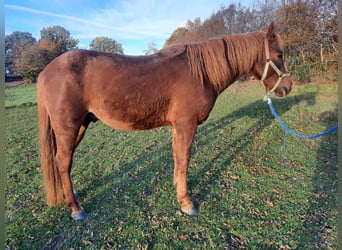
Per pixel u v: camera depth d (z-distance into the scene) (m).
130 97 1.91
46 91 1.89
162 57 2.03
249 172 2.89
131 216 2.14
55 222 2.09
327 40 7.96
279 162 3.13
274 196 2.39
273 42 2.29
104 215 2.16
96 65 1.87
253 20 11.77
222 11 13.38
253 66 2.35
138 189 2.57
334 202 2.24
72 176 2.94
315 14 8.09
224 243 1.81
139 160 3.37
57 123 1.91
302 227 1.95
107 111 1.96
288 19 8.54
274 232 1.91
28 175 3.08
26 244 1.85
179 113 2.05
